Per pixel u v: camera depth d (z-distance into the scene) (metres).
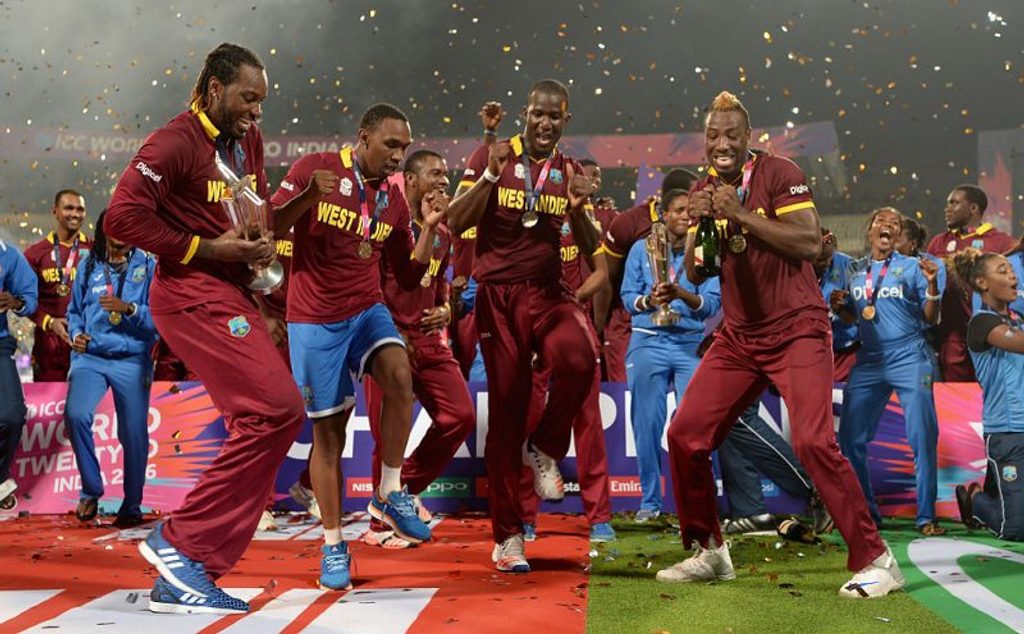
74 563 4.75
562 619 3.51
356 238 4.52
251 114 3.75
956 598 3.91
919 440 6.09
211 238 3.79
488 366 4.56
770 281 4.07
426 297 5.78
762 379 4.21
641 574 4.46
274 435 3.66
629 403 7.02
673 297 5.25
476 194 4.42
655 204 6.73
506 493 4.52
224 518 3.63
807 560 4.87
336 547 4.14
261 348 3.71
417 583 4.21
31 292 6.62
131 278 6.39
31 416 7.07
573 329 4.47
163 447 7.10
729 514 5.95
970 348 5.79
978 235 8.83
